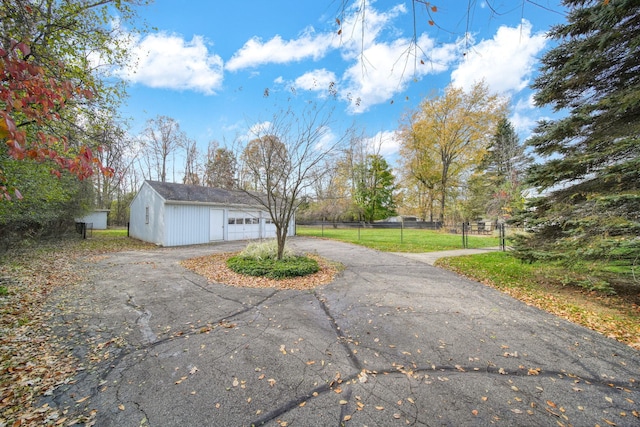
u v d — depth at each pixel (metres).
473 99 23.97
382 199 31.88
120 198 29.55
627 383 2.60
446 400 2.34
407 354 3.14
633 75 5.34
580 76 5.65
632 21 4.86
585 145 5.87
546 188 6.18
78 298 5.12
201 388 2.50
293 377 2.68
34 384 2.54
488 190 25.69
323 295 5.42
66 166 2.31
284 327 3.88
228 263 7.96
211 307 4.71
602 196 5.00
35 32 4.57
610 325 3.99
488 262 9.03
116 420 2.10
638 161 4.49
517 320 4.19
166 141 29.75
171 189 15.13
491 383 2.58
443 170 27.11
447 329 3.84
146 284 6.16
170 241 13.62
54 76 3.02
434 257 10.21
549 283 6.37
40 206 10.02
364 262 9.08
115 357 3.05
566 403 2.31
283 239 8.05
